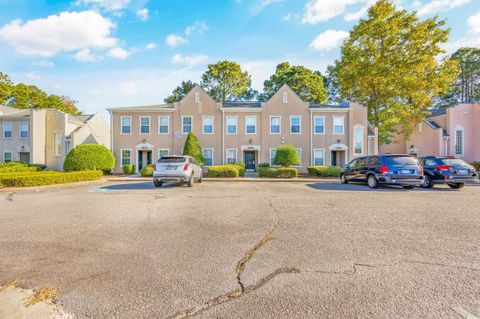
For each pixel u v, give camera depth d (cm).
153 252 382
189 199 847
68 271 319
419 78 1897
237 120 2262
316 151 2250
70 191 1098
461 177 1092
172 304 250
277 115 2252
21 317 228
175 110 2250
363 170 1226
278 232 477
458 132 2506
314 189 1112
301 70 3438
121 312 237
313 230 489
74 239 440
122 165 2202
